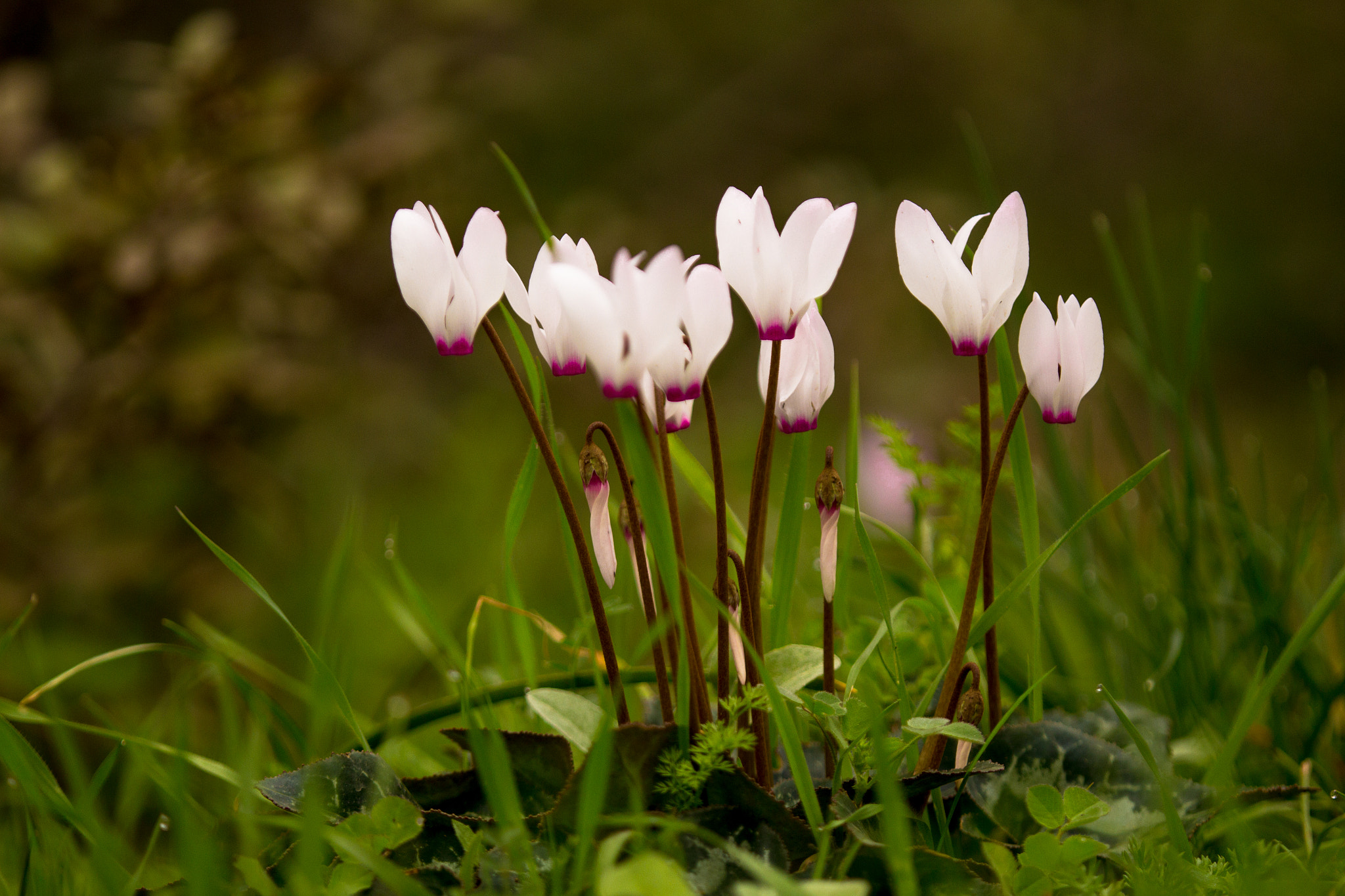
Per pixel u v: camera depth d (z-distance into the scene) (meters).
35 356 0.99
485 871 0.63
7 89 1.07
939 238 0.64
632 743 0.63
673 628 0.64
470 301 0.63
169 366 0.99
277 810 0.68
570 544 0.69
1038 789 0.64
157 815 0.79
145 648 0.70
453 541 1.49
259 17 1.40
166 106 0.99
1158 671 0.73
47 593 0.99
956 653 0.65
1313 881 0.64
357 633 1.13
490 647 1.07
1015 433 0.67
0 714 0.67
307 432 1.19
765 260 0.63
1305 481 0.77
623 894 0.61
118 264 0.94
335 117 1.15
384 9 1.27
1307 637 0.66
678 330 0.62
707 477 0.70
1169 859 0.64
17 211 0.97
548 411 0.67
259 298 1.04
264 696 0.69
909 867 0.60
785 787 0.65
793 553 0.67
